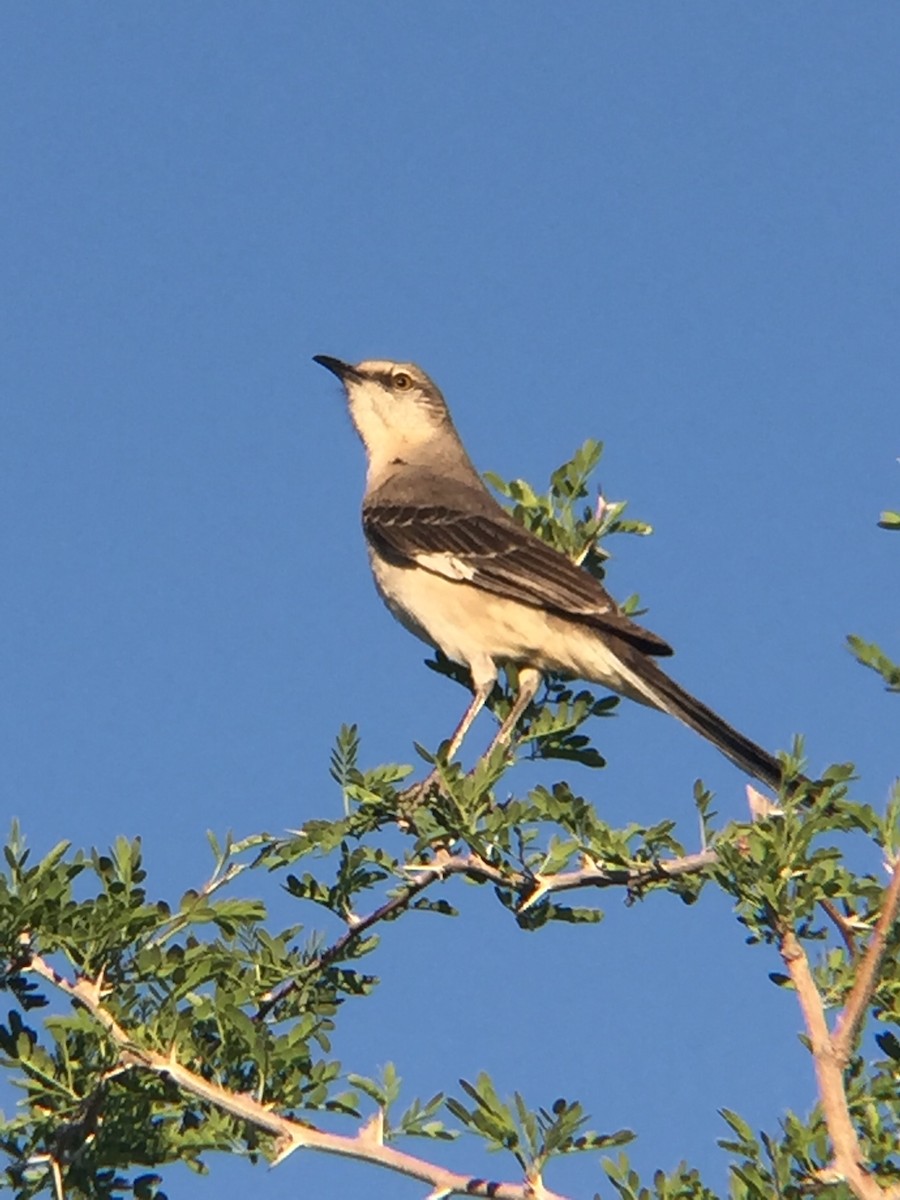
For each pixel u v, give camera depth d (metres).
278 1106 8.95
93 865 9.25
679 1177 8.53
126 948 9.12
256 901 9.35
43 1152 9.12
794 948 8.73
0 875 8.91
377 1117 8.46
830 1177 8.40
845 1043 7.95
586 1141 8.53
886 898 8.09
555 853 10.33
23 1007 9.25
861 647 8.62
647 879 10.02
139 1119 9.07
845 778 9.20
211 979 9.41
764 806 9.48
